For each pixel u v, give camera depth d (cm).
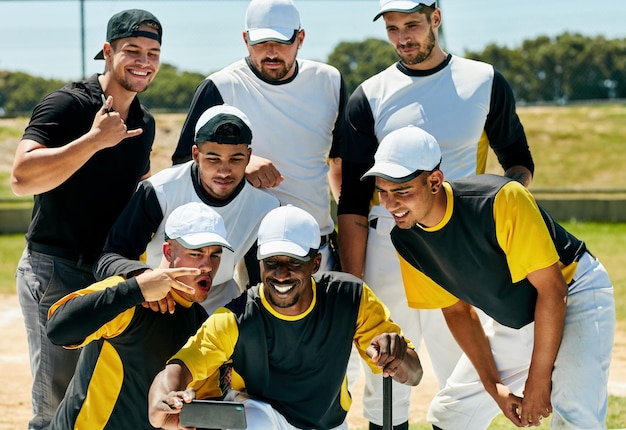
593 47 1905
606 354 420
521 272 403
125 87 480
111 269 421
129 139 490
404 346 390
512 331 450
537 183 1636
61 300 398
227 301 479
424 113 498
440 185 399
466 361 465
